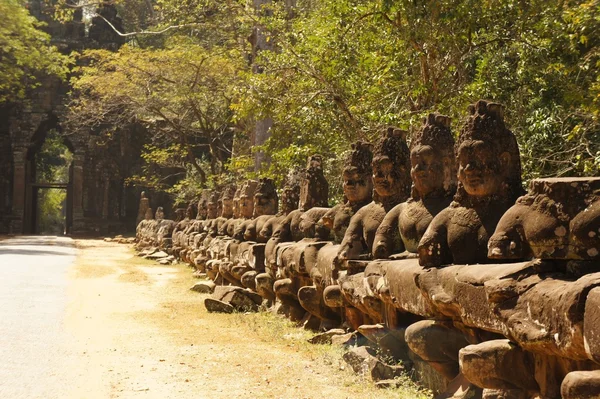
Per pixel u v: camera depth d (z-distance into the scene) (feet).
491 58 50.78
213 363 28.02
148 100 125.59
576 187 15.84
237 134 126.41
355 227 29.17
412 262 23.09
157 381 25.07
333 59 55.26
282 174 64.44
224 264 51.60
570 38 44.42
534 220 16.49
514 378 17.19
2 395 23.07
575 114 45.62
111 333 34.88
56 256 93.04
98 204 179.52
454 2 43.86
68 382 24.93
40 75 177.27
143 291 54.19
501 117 20.86
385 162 27.89
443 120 24.75
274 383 24.64
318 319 35.76
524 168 45.32
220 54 116.88
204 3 99.86
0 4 145.28
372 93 54.65
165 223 103.30
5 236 164.45
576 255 15.57
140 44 180.65
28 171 180.65
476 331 19.70
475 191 20.52
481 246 20.24
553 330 14.87
